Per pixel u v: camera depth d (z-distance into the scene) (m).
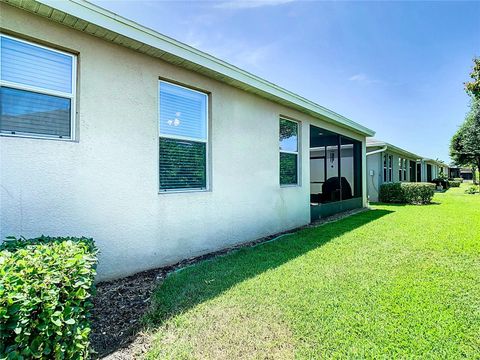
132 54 3.69
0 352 1.31
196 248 4.47
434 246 4.84
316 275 3.52
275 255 4.39
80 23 3.07
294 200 6.92
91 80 3.29
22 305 1.35
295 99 6.38
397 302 2.79
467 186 28.28
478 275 3.49
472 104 17.62
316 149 14.12
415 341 2.17
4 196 2.71
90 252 2.31
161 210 3.98
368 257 4.25
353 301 2.81
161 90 4.15
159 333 2.30
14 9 2.79
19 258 1.75
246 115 5.50
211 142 4.78
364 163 11.27
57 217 3.01
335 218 8.25
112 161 3.45
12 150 2.75
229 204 5.10
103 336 2.27
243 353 2.06
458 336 2.23
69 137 3.17
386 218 8.02
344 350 2.08
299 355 2.03
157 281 3.44
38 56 3.00
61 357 1.49
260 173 5.84
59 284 1.62
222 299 2.88
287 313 2.59
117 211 3.49
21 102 2.89
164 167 4.16
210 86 4.75
